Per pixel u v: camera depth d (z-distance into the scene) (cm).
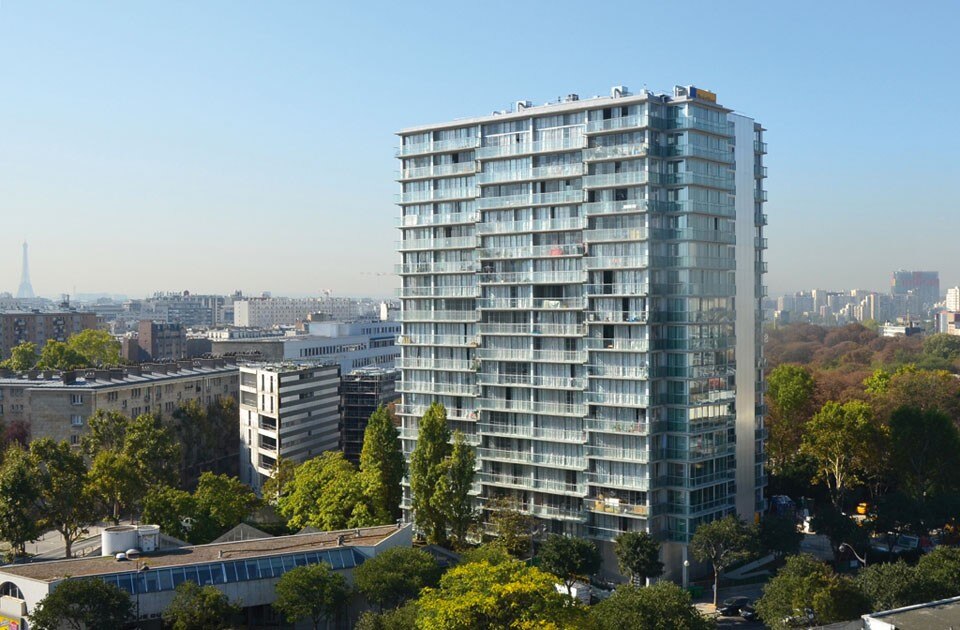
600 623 10806
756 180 19662
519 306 18500
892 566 12788
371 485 18550
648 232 16775
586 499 17588
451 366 19762
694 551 15950
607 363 17312
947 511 17725
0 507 16775
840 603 11919
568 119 17975
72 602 12100
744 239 18538
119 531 14888
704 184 17288
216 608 12812
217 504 17838
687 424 16925
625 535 15988
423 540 18612
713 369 17600
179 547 15338
